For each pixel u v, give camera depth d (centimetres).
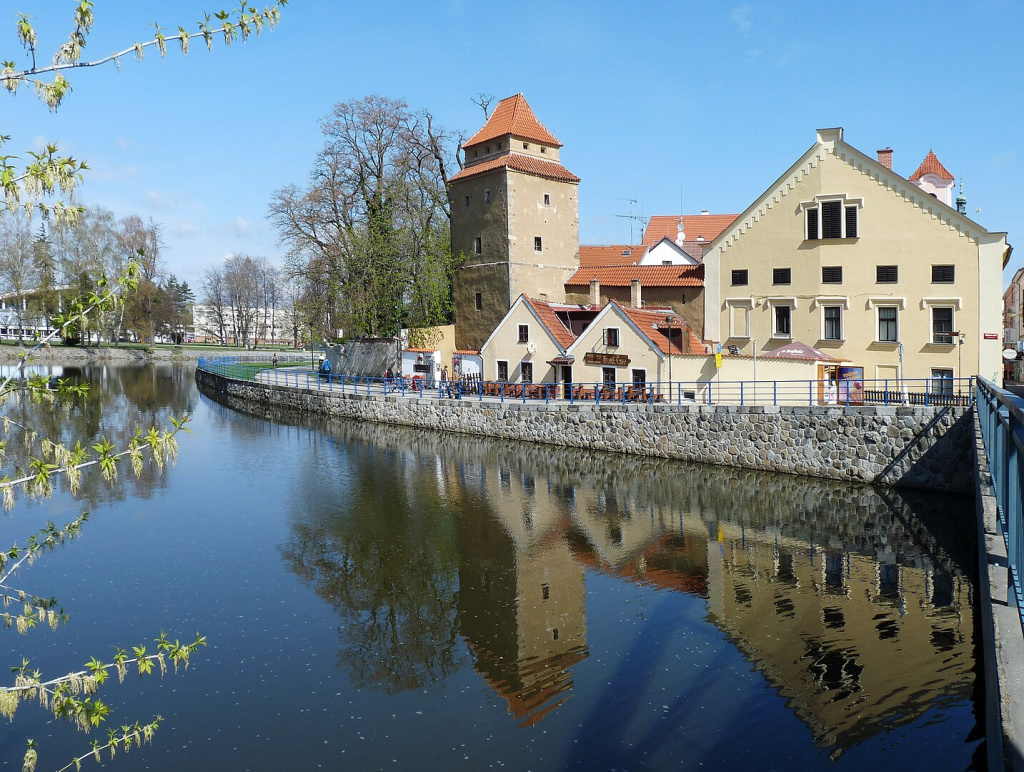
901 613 1514
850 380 2962
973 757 981
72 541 2116
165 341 13325
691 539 2098
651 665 1316
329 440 3919
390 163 5866
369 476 3002
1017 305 8194
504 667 1335
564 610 1598
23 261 7088
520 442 3700
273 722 1161
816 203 3512
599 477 2911
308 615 1592
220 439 3972
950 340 3244
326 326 6362
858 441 2673
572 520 2323
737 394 3338
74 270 7194
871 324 3419
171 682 1292
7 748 1098
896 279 3350
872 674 1243
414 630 1508
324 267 5903
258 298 13388
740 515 2333
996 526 1103
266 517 2383
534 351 4225
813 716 1113
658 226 7319
